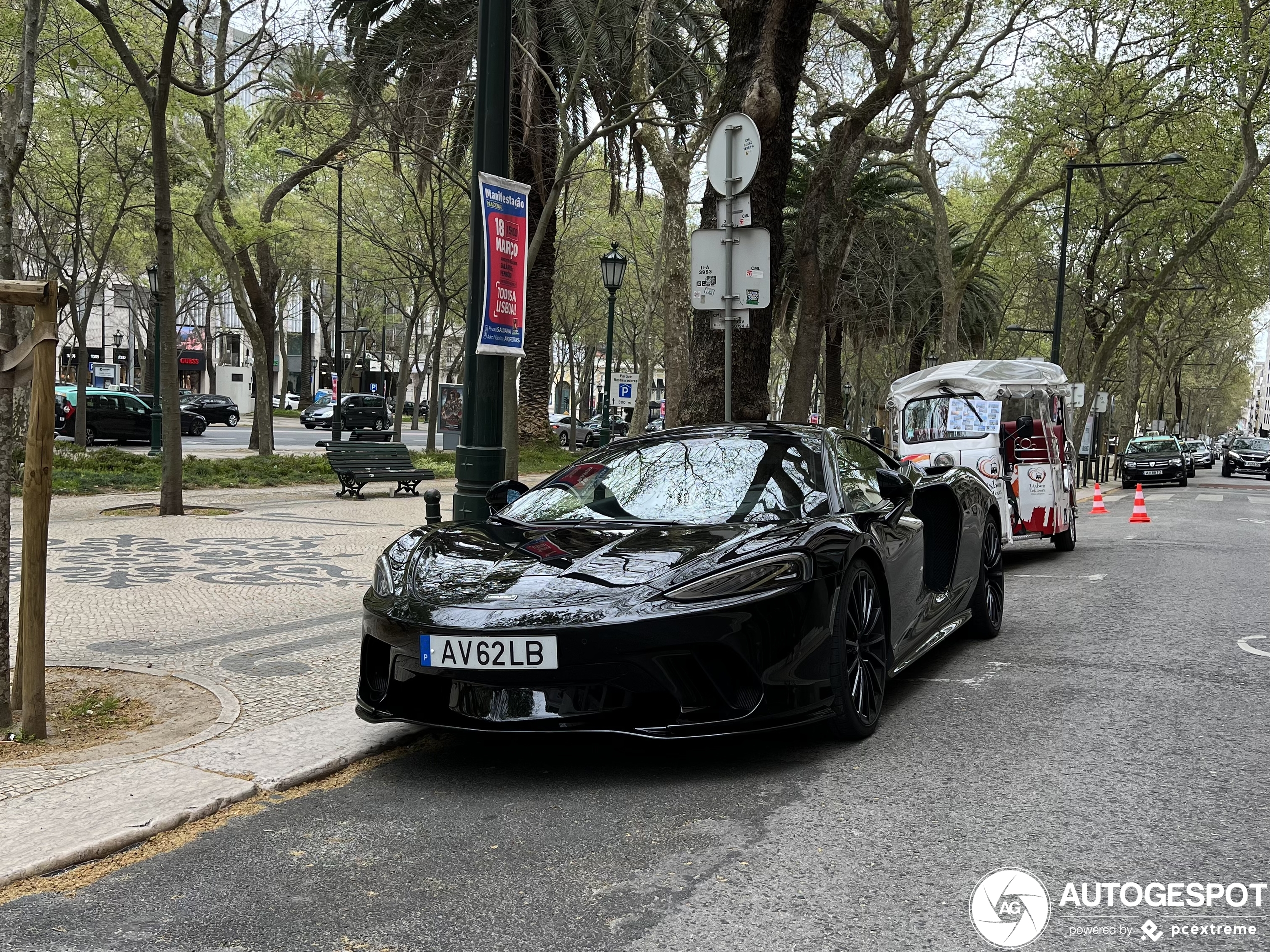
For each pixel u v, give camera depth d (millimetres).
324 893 2977
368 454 17250
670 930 2705
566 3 16734
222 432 41344
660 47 17906
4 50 14508
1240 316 54562
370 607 4234
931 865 3107
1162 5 22844
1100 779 3900
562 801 3732
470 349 6879
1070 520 12281
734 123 7602
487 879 3057
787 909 2816
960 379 11172
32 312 14984
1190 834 3342
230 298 63438
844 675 4215
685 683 3752
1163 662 6004
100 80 19828
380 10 18672
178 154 23312
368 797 3816
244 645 6258
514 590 3939
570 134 14938
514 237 6941
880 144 19438
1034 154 25391
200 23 16688
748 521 4551
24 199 22875
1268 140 26516
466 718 3869
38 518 4402
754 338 9773
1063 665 5949
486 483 6812
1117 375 58406
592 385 60656
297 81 16328
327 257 36844
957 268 32375
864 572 4535
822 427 5566
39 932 2750
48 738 4430
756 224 9867
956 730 4598
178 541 11023
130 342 63406
